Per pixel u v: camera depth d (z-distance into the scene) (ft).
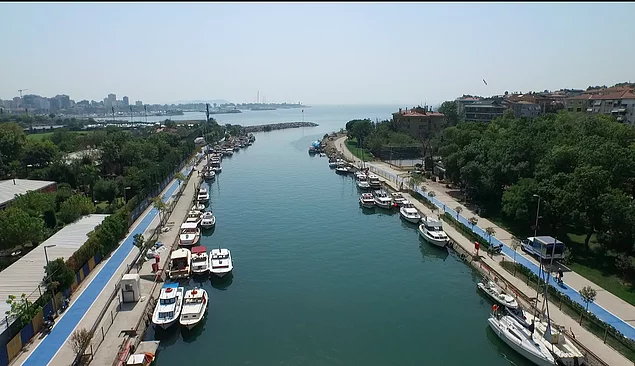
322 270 226.99
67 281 176.04
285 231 291.38
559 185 229.45
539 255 215.31
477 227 271.08
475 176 312.50
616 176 224.94
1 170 369.71
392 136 614.34
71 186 353.92
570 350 142.82
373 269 228.84
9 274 177.58
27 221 212.23
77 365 135.13
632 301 171.63
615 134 285.84
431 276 220.23
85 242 210.18
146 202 335.06
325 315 180.65
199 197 359.87
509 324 160.45
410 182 386.11
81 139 524.93
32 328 149.28
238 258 242.58
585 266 206.08
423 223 289.12
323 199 384.06
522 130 329.72
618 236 194.80
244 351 155.33
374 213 340.59
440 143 471.21
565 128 330.34
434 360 151.12
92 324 159.33
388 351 155.84
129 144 428.97
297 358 151.23
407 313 182.80
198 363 148.36
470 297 197.36
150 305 178.70
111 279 199.00
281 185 443.73
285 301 192.65
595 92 638.12
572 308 167.73
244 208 349.82
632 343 140.56
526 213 236.02
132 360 137.69
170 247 247.91
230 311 183.62
